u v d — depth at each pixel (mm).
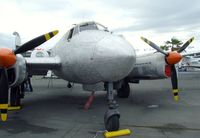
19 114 8133
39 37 7262
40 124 6816
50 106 9523
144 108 8859
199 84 18391
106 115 5973
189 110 8438
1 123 6945
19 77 6902
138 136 5609
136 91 13727
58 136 5688
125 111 8367
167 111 8297
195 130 6059
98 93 12992
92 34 7555
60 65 8516
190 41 10156
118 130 5934
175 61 8617
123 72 6871
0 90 6246
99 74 6938
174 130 6066
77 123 6891
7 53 6121
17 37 13594
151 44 9062
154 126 6453
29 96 12328
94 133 5902
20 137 5648
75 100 10961
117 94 11289
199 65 32750
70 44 8016
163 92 13211
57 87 16969
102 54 6730
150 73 9445
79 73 7613
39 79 26109
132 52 6898
